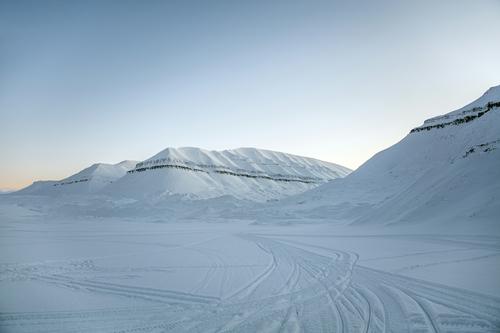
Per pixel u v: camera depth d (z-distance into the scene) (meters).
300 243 26.52
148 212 79.38
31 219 66.94
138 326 8.23
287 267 16.05
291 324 8.12
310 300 10.19
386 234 28.61
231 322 8.40
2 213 80.56
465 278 11.43
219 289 11.84
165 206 89.50
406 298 9.70
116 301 10.45
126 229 45.59
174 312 9.29
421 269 13.66
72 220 67.94
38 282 13.29
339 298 10.24
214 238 32.62
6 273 15.13
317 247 23.55
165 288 12.09
